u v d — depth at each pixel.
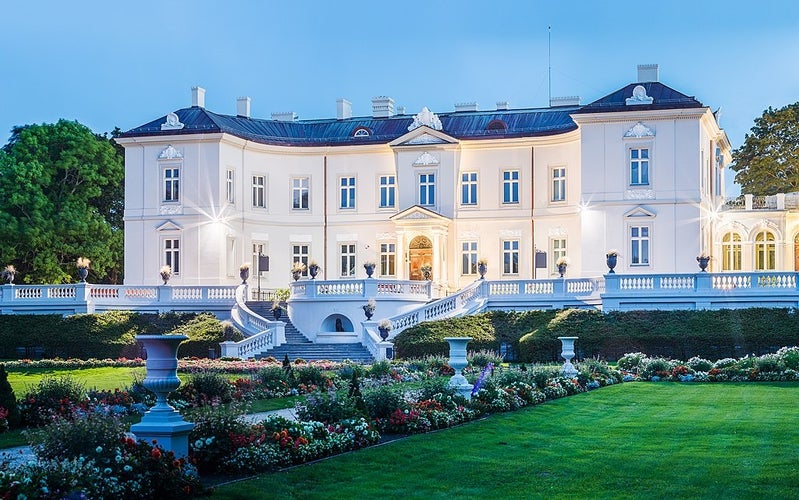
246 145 66.62
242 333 53.91
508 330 50.72
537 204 65.50
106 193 78.62
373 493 17.36
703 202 60.12
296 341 55.25
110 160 73.81
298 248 68.62
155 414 18.03
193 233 64.62
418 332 50.50
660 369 38.84
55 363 46.59
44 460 16.20
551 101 71.19
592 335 47.91
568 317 49.53
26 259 71.31
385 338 50.75
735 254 65.94
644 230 59.91
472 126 68.25
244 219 66.50
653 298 50.97
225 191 64.94
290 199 68.62
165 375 18.11
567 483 18.22
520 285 55.59
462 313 53.88
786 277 49.59
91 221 72.44
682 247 59.28
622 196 60.00
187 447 18.23
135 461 16.11
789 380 37.31
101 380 38.41
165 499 16.27
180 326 54.22
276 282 68.00
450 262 66.62
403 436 23.66
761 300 49.56
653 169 59.72
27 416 25.02
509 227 65.88
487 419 26.72
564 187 64.75
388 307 55.84
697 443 22.25
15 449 21.30
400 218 65.75
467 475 18.94
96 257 72.69
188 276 64.75
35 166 69.12
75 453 16.28
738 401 30.64
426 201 66.88
